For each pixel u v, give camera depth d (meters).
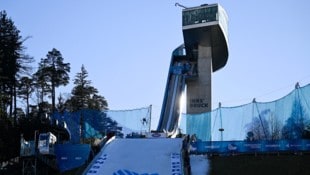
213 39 95.31
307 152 38.12
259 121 41.97
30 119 52.16
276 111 41.59
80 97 89.88
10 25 66.38
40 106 78.94
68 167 41.00
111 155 35.00
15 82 65.94
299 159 36.94
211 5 94.88
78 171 35.75
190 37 94.94
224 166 36.38
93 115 47.00
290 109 40.94
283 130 40.84
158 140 37.84
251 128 42.12
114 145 37.19
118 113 47.03
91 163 33.44
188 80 89.94
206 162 37.66
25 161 41.28
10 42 65.31
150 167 32.59
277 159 37.41
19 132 49.91
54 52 84.69
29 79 83.12
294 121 40.47
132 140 38.16
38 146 39.59
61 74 84.00
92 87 92.06
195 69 93.56
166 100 82.06
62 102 89.00
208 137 44.53
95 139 46.03
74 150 41.34
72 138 46.53
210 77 90.25
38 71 83.56
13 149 48.59
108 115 46.97
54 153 41.16
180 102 81.75
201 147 39.97
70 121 47.69
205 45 94.12
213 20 93.50
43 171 40.38
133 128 46.75
